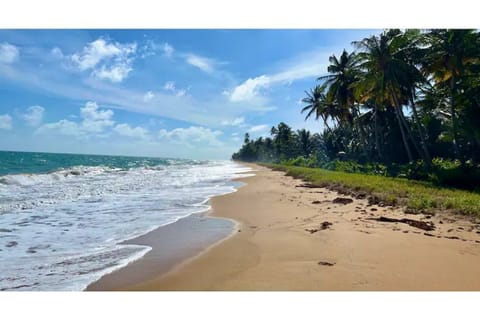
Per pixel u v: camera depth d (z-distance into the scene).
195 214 8.61
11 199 10.95
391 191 11.25
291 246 5.30
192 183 19.23
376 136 29.97
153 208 9.59
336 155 43.38
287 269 4.24
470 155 23.19
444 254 4.73
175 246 5.51
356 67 29.47
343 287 3.68
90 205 10.06
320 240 5.59
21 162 40.34
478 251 4.88
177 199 11.61
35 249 5.29
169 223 7.45
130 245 5.57
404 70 23.08
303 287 3.71
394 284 3.75
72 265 4.53
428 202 8.58
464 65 21.36
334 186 14.55
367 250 4.96
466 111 19.55
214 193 13.70
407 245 5.19
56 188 14.64
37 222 7.43
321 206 9.36
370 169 25.95
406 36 23.16
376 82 24.03
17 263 4.59
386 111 30.53
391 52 23.52
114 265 4.53
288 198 11.58
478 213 7.21
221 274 4.14
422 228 6.33
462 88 20.84
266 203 10.48
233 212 8.89
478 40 20.34
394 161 29.17
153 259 4.79
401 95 25.92
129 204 10.34
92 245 5.57
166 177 24.44
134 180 20.34
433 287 3.67
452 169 17.31
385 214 7.77
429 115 28.64
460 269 4.17
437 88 25.81
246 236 6.15
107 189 14.78
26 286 3.82
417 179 19.64
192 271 4.26
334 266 4.30
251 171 38.84
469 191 13.88
